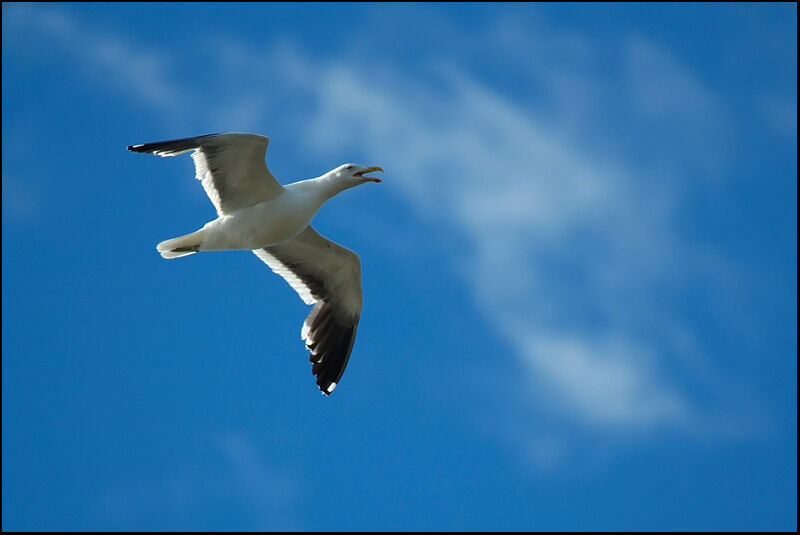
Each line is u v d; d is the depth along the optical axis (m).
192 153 15.06
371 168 16.14
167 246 15.57
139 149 14.91
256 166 15.13
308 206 15.69
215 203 15.48
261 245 15.76
